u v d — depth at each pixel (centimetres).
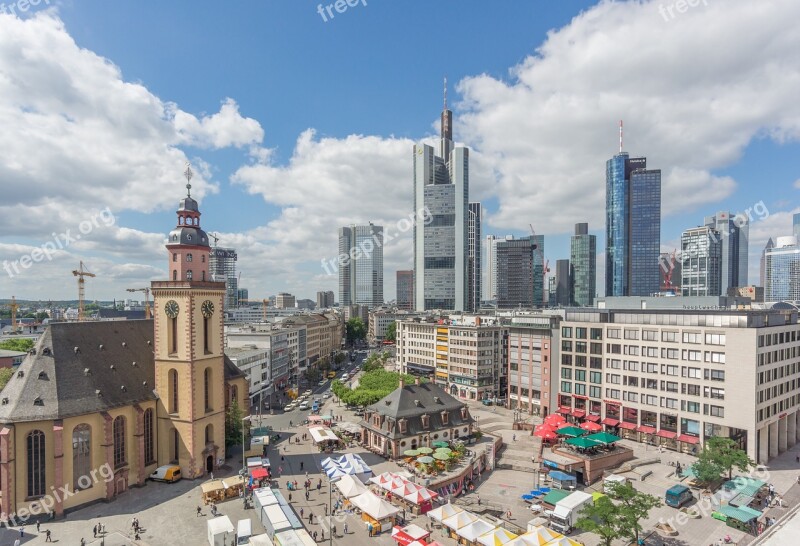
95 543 5766
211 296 8319
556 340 12450
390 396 10306
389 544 5931
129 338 8500
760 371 8925
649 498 5972
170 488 7469
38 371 6850
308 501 7144
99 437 6962
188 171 8444
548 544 5381
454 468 8462
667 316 10169
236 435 9000
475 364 15262
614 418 10938
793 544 3809
